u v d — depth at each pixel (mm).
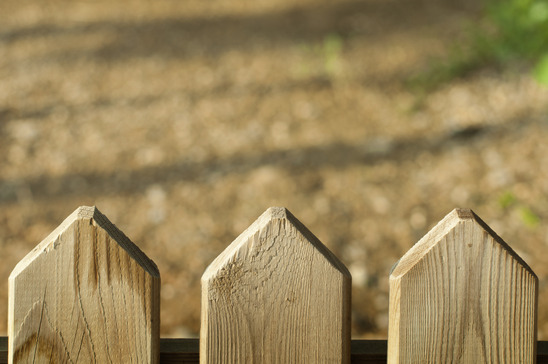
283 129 6059
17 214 4801
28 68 7457
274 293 1532
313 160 5496
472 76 6625
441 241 1521
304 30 8430
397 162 5402
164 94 6871
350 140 5801
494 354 1549
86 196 5086
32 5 9570
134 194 5102
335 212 4773
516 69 6555
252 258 1520
